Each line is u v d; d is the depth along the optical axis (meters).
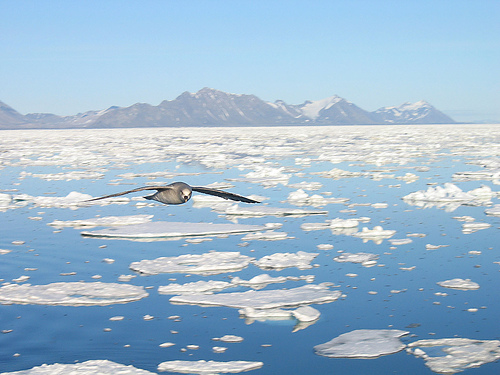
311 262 17.45
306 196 29.34
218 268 16.81
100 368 10.55
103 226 23.02
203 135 134.38
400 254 18.16
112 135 140.25
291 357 11.09
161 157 58.28
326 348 11.48
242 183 36.12
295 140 97.69
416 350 11.15
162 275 16.31
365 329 12.37
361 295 14.40
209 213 26.20
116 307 13.79
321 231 21.80
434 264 16.98
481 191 29.36
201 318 13.10
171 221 24.39
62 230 22.28
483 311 13.23
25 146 83.12
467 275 15.88
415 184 34.59
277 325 12.71
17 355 11.31
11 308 13.76
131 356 11.27
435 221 23.25
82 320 13.02
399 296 14.29
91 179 38.44
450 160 50.34
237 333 12.32
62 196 31.30
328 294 14.37
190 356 11.24
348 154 58.81
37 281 15.89
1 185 35.84
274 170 39.69
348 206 27.20
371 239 20.27
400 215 24.67
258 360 11.02
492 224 22.41
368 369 10.42
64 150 67.56
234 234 21.59
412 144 76.12
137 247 19.62
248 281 15.51
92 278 16.11
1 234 21.62
